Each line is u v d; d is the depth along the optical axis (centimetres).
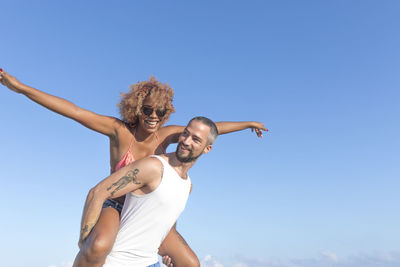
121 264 205
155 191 200
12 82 213
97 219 195
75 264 197
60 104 222
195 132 205
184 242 248
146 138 239
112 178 195
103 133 234
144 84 237
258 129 290
